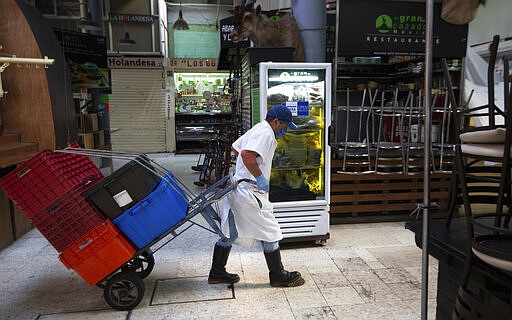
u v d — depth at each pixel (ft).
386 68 20.58
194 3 36.14
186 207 9.07
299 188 12.55
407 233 13.97
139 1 33.96
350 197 14.84
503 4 13.69
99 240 8.41
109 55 34.45
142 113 36.17
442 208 15.16
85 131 19.12
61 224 8.37
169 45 36.78
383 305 8.89
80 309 8.95
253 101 12.70
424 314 5.76
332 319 8.36
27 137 12.37
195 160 32.22
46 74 12.30
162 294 9.55
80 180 9.11
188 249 12.55
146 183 8.76
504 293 4.95
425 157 5.45
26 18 12.00
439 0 14.74
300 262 11.41
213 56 37.58
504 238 4.86
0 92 10.87
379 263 11.29
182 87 37.24
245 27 14.19
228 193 8.87
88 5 25.75
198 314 8.63
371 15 14.42
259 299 9.25
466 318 4.73
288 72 11.91
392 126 15.69
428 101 5.32
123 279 8.71
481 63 14.85
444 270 7.00
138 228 8.67
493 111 5.03
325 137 12.22
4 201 12.89
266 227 9.44
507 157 4.53
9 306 9.08
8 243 13.09
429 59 5.25
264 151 9.04
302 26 14.02
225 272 10.09
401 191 15.11
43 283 10.28
